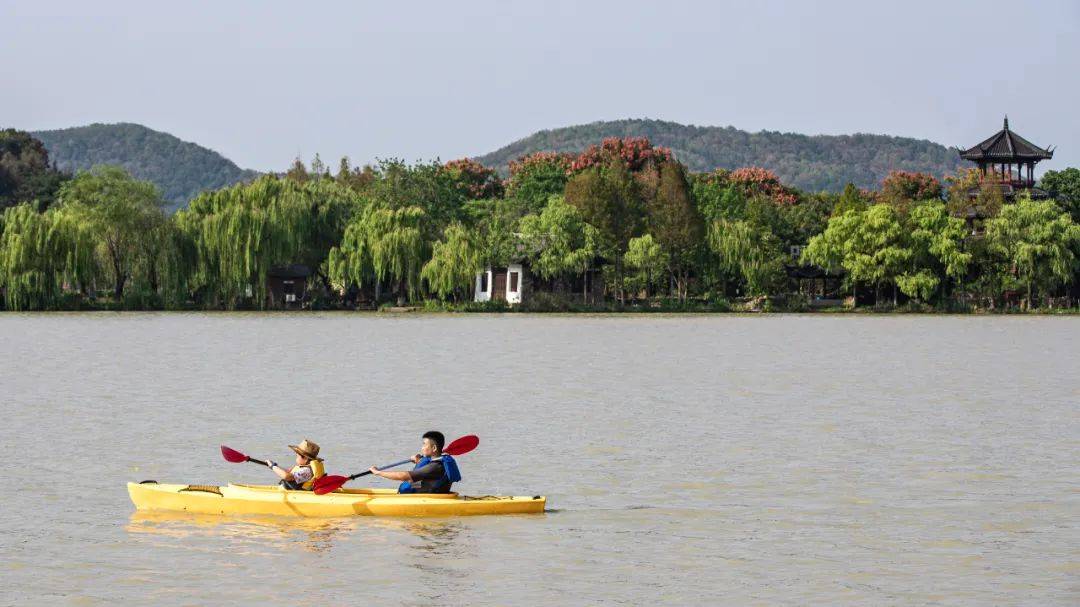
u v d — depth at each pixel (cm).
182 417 3788
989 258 12688
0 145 19138
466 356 6397
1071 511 2461
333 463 3025
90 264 9738
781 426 3669
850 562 2089
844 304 13312
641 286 12850
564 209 11825
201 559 2088
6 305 9869
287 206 10438
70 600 1862
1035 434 3509
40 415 3816
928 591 1928
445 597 1895
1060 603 1866
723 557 2119
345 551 2147
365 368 5609
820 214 16300
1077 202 15188
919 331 9312
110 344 6988
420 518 2378
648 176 14388
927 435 3488
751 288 12750
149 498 2436
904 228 12544
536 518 2398
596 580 1984
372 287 12156
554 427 3622
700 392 4653
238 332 8225
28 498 2542
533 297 12069
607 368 5719
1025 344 7738
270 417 3800
